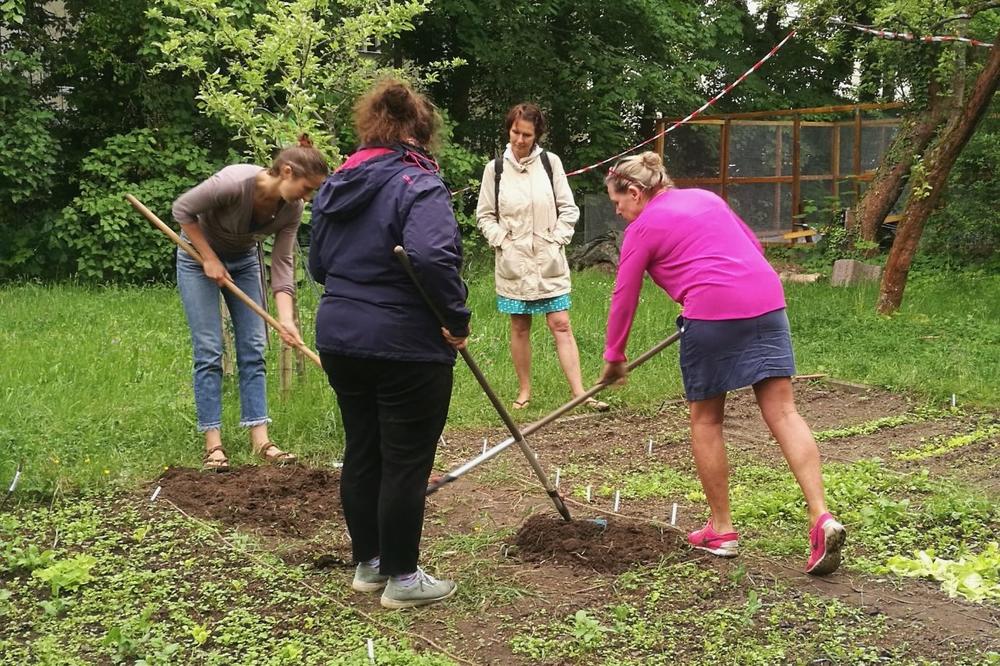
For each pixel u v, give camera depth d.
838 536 3.87
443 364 3.60
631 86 16.64
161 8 12.75
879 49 13.89
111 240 12.29
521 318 7.01
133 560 4.20
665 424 6.81
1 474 5.09
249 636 3.53
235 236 5.48
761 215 17.64
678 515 4.92
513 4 15.86
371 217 3.51
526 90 16.83
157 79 13.34
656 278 4.30
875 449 6.20
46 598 3.85
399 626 3.63
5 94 12.48
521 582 4.01
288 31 6.89
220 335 5.64
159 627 3.58
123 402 6.52
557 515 4.81
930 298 12.02
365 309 3.52
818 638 3.51
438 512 4.92
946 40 10.81
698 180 17.45
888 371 8.08
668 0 17.64
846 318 10.56
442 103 17.11
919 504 5.00
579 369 7.18
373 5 7.55
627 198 4.32
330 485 5.22
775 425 4.12
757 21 20.42
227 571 4.09
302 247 11.32
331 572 4.15
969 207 14.90
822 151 18.11
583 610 3.73
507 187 6.91
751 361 4.05
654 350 4.35
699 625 3.61
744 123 17.23
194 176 13.08
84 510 4.77
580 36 16.88
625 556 4.21
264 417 5.73
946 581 3.97
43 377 7.15
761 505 4.86
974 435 6.39
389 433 3.65
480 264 13.98
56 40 14.19
